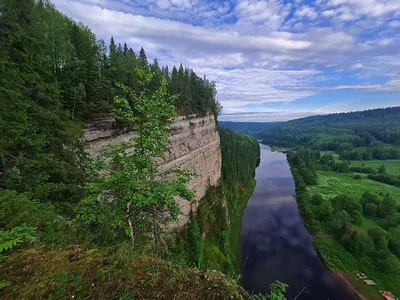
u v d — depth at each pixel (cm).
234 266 3559
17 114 1069
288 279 3372
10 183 1016
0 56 1168
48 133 1398
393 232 4419
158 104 706
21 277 337
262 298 385
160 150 748
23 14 1772
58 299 302
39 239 484
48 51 2420
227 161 7100
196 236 3381
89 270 358
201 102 5281
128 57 4500
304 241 4431
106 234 642
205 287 369
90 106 2391
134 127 725
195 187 4284
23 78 1283
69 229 591
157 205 722
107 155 730
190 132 4412
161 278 370
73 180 1375
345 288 3222
